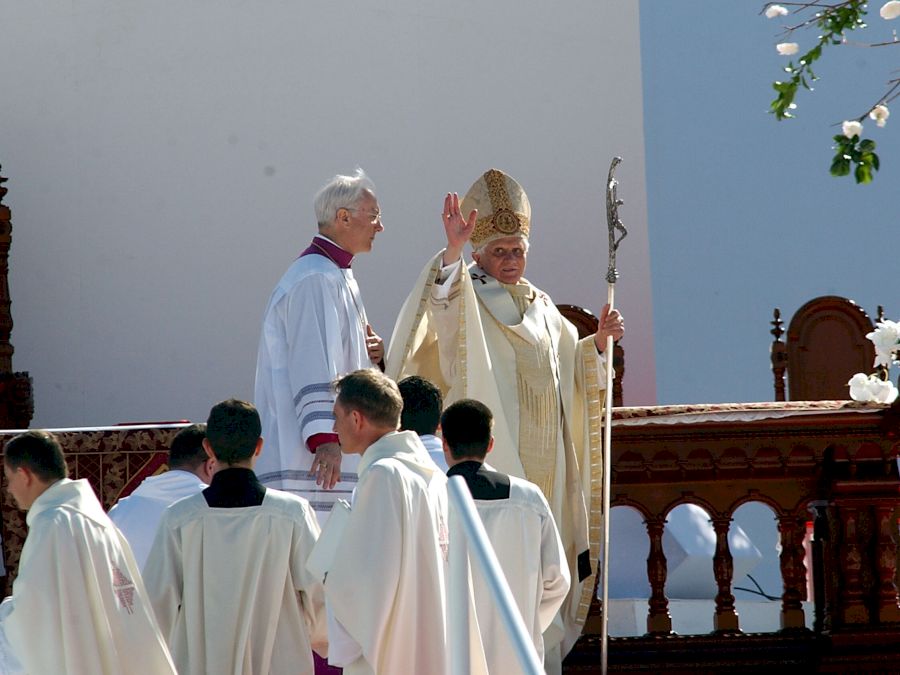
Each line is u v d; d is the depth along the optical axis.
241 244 40.81
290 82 41.56
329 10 41.88
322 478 20.92
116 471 23.97
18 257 40.28
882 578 23.92
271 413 21.92
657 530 24.20
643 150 43.81
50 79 41.06
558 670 22.73
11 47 41.25
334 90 41.75
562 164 43.03
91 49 41.09
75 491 16.41
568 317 35.91
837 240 47.88
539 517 17.75
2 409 35.38
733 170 47.59
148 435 24.05
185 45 41.31
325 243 22.53
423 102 42.25
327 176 41.44
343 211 22.52
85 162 40.78
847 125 22.05
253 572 17.09
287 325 21.86
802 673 24.03
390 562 15.25
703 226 47.19
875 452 24.14
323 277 21.98
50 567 15.77
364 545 15.25
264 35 41.56
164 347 40.31
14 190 40.53
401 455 16.06
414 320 22.97
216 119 41.19
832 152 47.97
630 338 42.94
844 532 23.97
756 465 24.34
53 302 40.34
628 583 28.59
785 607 24.44
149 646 16.16
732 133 47.72
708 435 24.25
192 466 20.09
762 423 24.14
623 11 44.16
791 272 47.50
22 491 16.56
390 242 41.53
